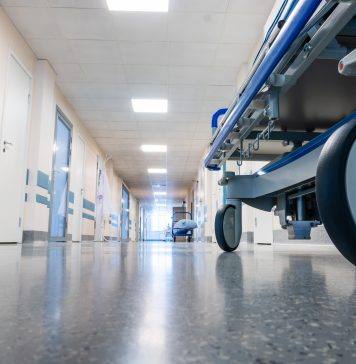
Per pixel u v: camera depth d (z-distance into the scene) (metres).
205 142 9.39
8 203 4.41
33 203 4.93
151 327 0.27
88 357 0.19
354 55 0.65
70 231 7.29
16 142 4.59
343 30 0.92
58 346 0.22
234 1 3.88
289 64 1.13
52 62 5.32
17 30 4.48
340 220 0.61
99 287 0.52
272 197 2.12
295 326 0.28
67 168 7.01
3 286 0.53
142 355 0.20
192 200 16.50
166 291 0.48
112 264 1.08
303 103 1.49
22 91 4.73
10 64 4.35
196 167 12.64
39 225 5.12
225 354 0.20
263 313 0.33
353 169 0.63
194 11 4.04
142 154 10.84
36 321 0.29
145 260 1.30
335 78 1.25
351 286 0.55
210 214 10.02
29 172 4.98
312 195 1.83
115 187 13.43
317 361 0.19
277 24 1.09
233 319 0.30
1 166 4.20
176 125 8.04
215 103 6.71
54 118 5.84
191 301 0.40
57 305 0.37
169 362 0.19
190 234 12.02
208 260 1.30
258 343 0.23
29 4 3.97
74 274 0.74
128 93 6.33
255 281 0.61
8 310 0.34
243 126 1.63
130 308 0.35
